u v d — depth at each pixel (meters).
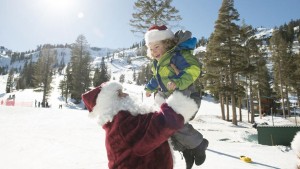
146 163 1.49
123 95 1.65
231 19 32.28
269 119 46.41
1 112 19.00
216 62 31.55
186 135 2.08
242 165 6.66
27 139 8.95
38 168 5.48
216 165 6.34
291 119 46.06
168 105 1.45
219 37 32.28
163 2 23.69
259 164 7.05
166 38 2.18
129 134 1.45
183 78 2.01
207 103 61.72
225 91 32.53
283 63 54.69
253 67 32.72
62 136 10.11
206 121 33.53
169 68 2.15
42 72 65.88
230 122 34.97
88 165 5.81
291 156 8.58
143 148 1.43
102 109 1.56
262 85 48.22
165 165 1.54
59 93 86.19
